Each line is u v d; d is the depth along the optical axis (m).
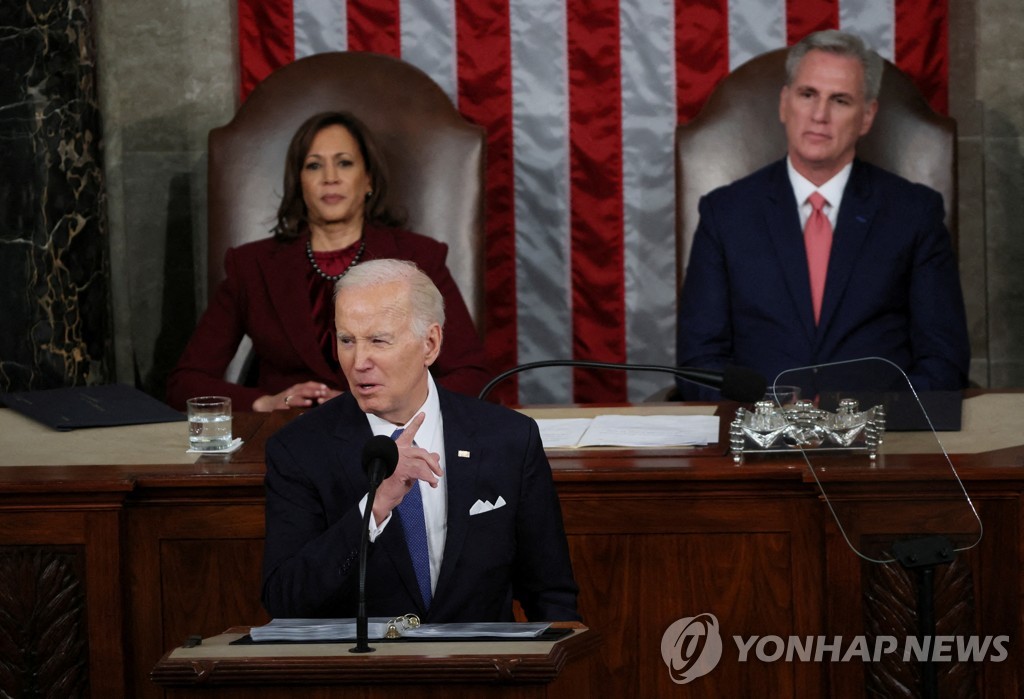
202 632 11.47
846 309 16.91
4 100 17.91
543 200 20.44
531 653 7.08
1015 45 20.22
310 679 7.01
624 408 14.26
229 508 11.38
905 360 17.00
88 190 18.50
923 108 18.14
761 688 11.31
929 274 16.95
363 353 9.32
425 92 18.38
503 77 20.12
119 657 11.30
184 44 20.45
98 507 11.13
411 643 7.39
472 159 18.14
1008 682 10.79
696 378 11.64
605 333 20.70
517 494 9.62
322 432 9.68
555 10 20.00
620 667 11.45
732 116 18.27
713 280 17.19
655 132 20.22
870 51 17.09
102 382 18.86
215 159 18.30
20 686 11.32
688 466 11.24
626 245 20.52
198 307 20.91
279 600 8.95
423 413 8.70
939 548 8.76
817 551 11.16
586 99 20.17
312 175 17.02
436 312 9.57
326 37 19.98
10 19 17.81
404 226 17.67
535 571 9.80
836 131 16.94
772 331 16.95
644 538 11.34
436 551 9.62
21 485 11.06
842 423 11.18
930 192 17.23
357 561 8.80
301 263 17.08
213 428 12.31
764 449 11.56
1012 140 20.39
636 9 19.98
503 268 20.61
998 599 10.78
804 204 17.30
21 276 18.05
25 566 11.21
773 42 19.92
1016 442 11.80
